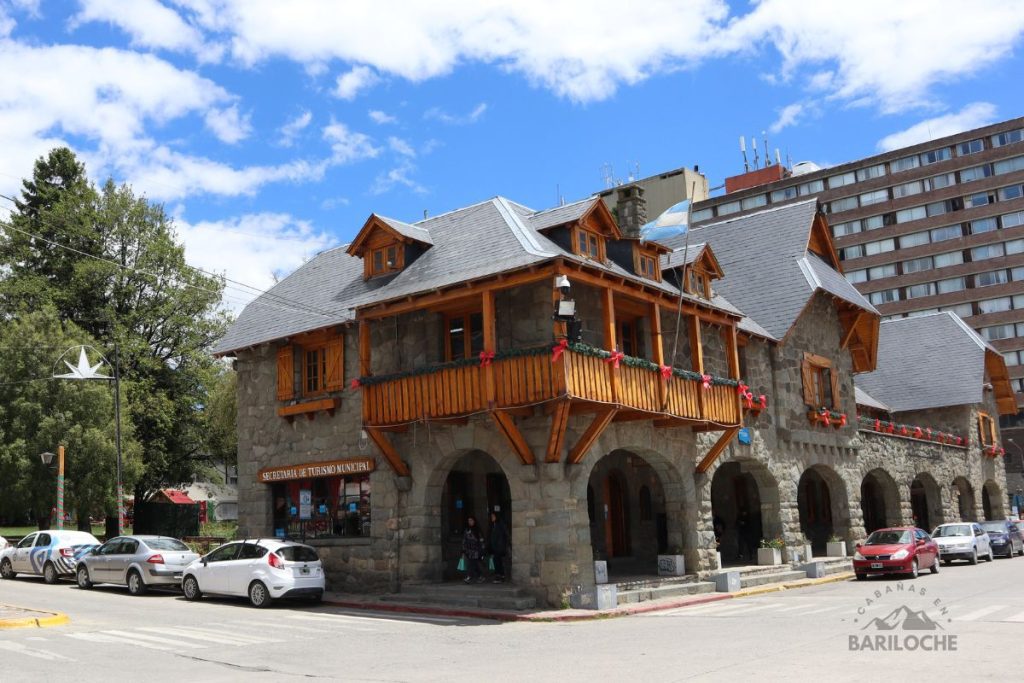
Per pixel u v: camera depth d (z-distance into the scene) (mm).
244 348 25719
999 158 78500
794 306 29484
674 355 21750
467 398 19219
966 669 9789
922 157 82125
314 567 20625
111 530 42219
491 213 22969
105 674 11133
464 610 18688
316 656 12828
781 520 27500
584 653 12586
